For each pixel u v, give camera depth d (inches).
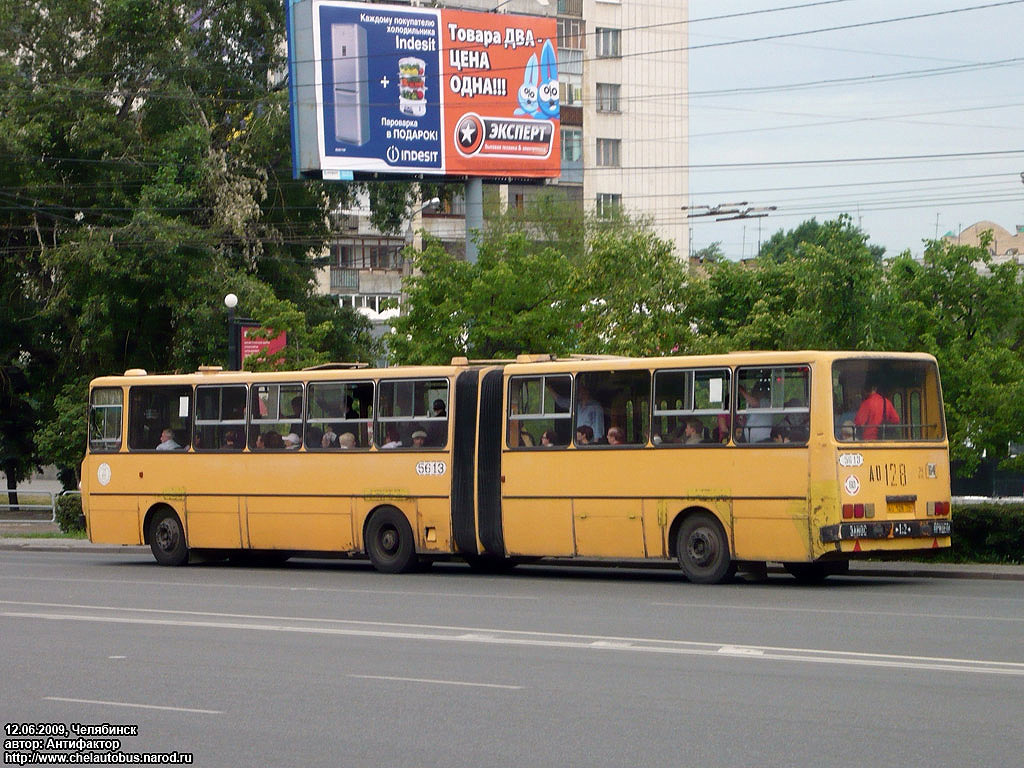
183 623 682.2
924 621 641.6
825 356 815.1
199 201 1878.7
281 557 1166.3
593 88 2952.8
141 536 1136.2
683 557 866.8
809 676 494.0
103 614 729.6
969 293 1069.8
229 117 2048.5
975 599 741.9
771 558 826.2
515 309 1381.6
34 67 1925.4
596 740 396.5
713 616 674.2
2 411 2034.9
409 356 1390.3
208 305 1782.7
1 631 662.5
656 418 881.5
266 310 1487.5
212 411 1106.1
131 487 1141.1
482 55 1871.3
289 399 1065.5
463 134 1856.5
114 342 1849.2
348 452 1027.9
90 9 1923.0
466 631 631.8
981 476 1418.6
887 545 821.2
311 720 433.7
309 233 2075.5
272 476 1065.5
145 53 1907.0
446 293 1407.5
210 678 516.1
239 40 2049.7
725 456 847.7
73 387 1835.6
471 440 971.9
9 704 469.7
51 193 1875.0
